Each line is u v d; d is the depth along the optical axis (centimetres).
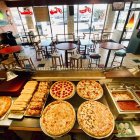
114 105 140
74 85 179
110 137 131
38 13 774
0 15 658
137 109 139
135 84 174
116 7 641
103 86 180
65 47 448
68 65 509
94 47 692
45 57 615
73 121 128
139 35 554
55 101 152
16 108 141
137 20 588
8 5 746
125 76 173
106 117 133
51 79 189
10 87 167
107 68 199
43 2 713
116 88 174
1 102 155
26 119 135
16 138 166
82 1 700
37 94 164
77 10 765
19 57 477
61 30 916
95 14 808
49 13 772
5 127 138
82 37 734
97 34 715
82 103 148
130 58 575
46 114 137
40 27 877
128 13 615
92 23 827
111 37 818
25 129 126
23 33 890
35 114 137
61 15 791
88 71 195
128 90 167
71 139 158
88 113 136
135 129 136
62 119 132
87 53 628
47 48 627
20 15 822
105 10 791
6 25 730
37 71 199
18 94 165
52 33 866
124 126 137
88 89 169
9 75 182
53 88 174
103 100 158
